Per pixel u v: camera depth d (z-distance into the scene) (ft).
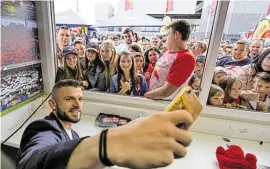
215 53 3.28
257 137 3.56
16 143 3.14
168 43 3.50
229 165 2.69
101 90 4.19
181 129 0.80
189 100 0.92
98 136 0.82
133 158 0.73
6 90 3.27
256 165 2.77
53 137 2.09
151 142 0.74
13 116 3.47
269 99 3.44
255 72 3.34
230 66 3.38
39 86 4.18
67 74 4.22
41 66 4.16
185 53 3.48
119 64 3.90
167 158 0.73
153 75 3.79
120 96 4.08
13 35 3.27
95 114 4.20
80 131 3.52
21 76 3.59
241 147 3.34
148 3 3.34
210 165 2.81
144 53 3.69
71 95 2.82
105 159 0.75
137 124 0.79
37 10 3.72
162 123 0.77
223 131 3.67
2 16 3.00
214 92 3.60
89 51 3.94
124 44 3.73
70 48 4.01
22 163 1.25
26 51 3.64
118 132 0.78
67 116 2.79
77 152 0.83
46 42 3.94
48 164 0.91
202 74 3.53
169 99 3.85
